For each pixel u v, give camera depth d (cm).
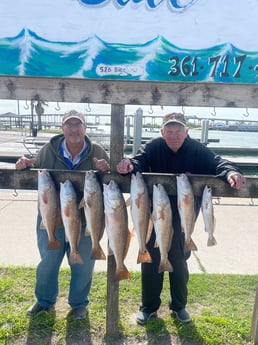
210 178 269
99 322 308
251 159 1366
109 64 247
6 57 247
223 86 251
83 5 241
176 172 300
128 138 1361
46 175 258
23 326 296
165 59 248
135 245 460
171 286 307
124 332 296
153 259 296
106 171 270
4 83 252
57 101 253
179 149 297
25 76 249
